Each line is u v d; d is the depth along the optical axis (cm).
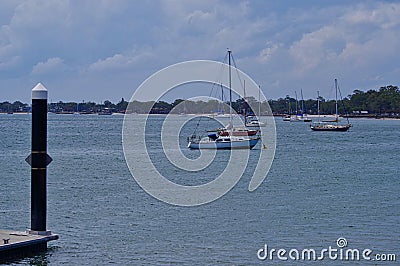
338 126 15062
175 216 3084
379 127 19000
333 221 2972
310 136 12731
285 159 6950
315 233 2716
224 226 2855
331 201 3612
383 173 5400
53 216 3058
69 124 17788
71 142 9375
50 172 5128
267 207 3378
